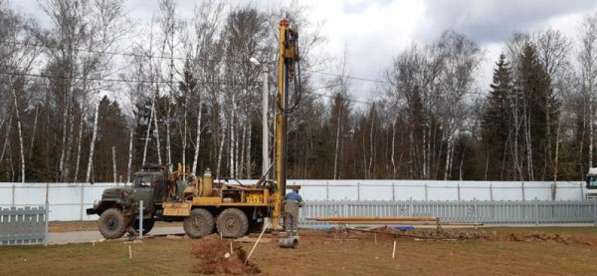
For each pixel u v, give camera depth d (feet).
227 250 45.73
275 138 70.44
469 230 80.53
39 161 175.63
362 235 67.87
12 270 41.78
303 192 124.06
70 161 144.15
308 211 86.99
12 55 141.08
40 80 148.56
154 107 141.90
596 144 182.50
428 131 199.00
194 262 45.32
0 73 140.97
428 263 47.11
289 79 69.56
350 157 218.59
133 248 55.77
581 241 66.74
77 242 63.05
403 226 72.49
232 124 140.67
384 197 129.18
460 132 213.87
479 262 48.60
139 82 143.84
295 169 205.98
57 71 136.67
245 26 143.43
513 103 199.62
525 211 100.73
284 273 40.55
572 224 103.40
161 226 97.19
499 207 99.30
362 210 90.27
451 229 82.89
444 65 195.83
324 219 70.33
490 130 216.33
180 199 71.92
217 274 40.09
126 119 203.31
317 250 53.67
